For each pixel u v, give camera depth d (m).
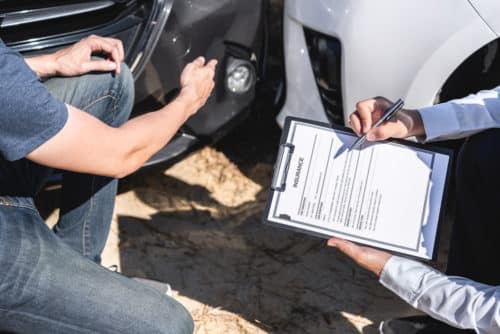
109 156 2.02
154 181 3.33
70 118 1.94
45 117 1.88
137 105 2.93
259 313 2.77
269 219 2.13
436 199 2.16
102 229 2.56
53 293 2.05
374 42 2.78
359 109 2.16
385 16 2.76
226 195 3.28
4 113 1.84
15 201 2.10
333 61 2.92
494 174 2.34
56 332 2.10
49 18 2.74
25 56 2.72
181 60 2.94
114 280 2.14
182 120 2.25
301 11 2.96
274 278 2.91
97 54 2.48
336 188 2.14
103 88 2.38
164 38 2.87
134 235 3.07
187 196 3.26
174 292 2.84
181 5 2.89
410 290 2.18
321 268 2.96
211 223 3.15
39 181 2.32
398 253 2.14
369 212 2.14
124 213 3.17
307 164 2.14
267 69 3.25
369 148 2.16
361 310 2.79
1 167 2.09
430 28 2.70
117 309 2.12
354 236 2.13
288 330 2.71
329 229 2.13
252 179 3.35
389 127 2.16
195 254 3.00
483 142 2.37
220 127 3.13
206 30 2.96
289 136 2.15
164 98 2.97
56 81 2.38
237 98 3.13
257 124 3.58
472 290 2.11
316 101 3.03
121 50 2.43
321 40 2.93
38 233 2.08
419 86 2.76
